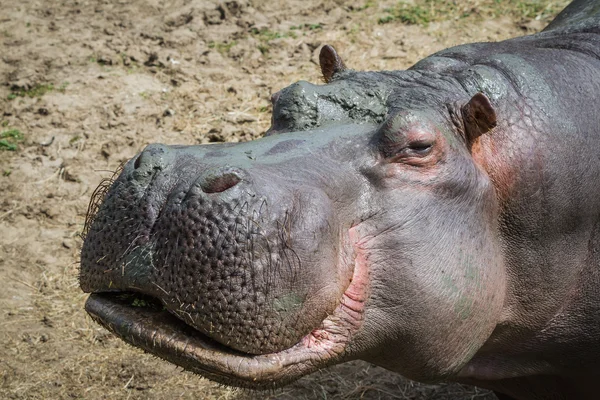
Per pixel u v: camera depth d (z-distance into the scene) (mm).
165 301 6363
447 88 7926
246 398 11008
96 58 16797
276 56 16797
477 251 7641
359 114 7637
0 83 16250
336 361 7172
